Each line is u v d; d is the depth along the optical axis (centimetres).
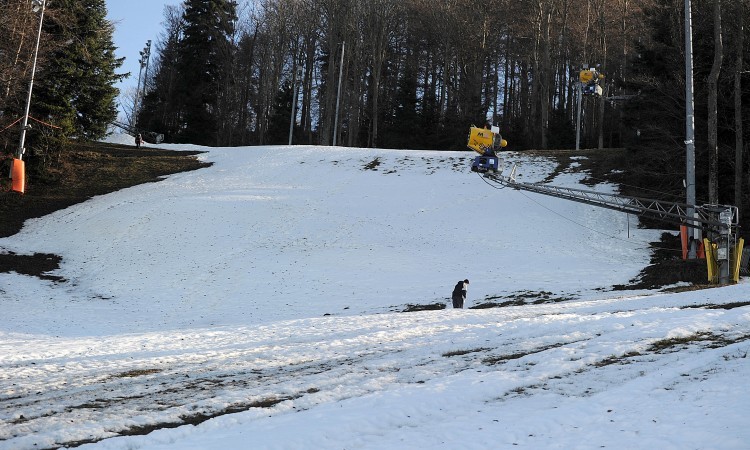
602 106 6253
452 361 1236
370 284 2966
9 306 2758
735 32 3691
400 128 7694
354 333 1689
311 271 3175
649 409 831
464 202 4228
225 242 3628
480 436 771
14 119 4538
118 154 5741
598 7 6806
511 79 8875
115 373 1317
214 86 8356
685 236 2769
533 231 3678
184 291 2986
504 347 1332
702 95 3906
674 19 4134
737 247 2502
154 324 2525
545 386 995
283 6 8288
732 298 1820
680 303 1833
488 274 3031
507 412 869
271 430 823
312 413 901
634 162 4391
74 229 3938
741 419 757
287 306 2720
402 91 7844
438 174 4891
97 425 898
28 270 3359
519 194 4306
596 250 3375
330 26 7412
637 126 4462
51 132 4947
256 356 1429
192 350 1592
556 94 8794
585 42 6644
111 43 5703
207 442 785
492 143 2616
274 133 8194
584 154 5200
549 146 6944
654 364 1077
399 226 3844
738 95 3372
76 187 4894
